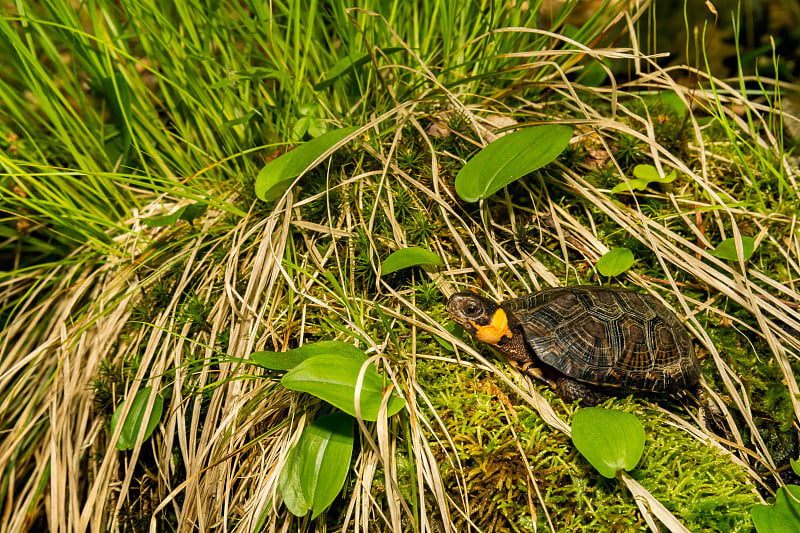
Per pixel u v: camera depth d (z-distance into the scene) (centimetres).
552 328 69
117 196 79
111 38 78
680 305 74
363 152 77
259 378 70
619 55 74
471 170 72
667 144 79
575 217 77
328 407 70
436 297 73
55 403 74
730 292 73
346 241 75
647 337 69
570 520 68
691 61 94
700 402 71
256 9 76
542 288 74
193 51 76
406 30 82
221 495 71
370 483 69
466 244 75
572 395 69
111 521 74
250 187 78
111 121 81
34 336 80
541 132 72
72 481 73
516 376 70
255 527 68
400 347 72
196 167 79
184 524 71
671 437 69
